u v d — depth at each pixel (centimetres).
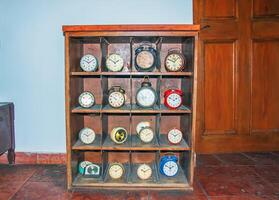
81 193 190
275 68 278
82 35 183
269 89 279
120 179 200
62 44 237
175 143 199
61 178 214
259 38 273
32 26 235
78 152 212
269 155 271
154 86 225
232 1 267
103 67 200
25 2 233
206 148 275
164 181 197
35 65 239
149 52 200
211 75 270
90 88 226
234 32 269
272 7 272
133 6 232
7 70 240
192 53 186
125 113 211
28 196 185
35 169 233
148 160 232
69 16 234
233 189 197
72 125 195
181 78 222
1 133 220
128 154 231
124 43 222
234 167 239
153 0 231
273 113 280
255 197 185
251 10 270
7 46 237
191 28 180
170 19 233
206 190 196
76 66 202
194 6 261
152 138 204
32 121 243
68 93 187
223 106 274
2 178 214
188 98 199
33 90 241
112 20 233
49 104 242
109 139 213
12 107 238
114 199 183
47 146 245
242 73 274
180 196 187
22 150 245
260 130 281
